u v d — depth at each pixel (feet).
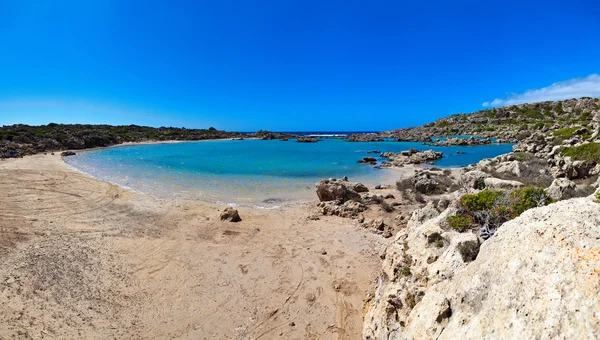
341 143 296.10
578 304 10.43
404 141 305.73
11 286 30.91
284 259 39.01
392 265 25.66
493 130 341.00
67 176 92.48
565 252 12.14
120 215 55.67
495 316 12.73
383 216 55.72
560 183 39.09
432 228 24.11
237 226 51.01
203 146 255.50
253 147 245.24
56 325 26.08
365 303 29.07
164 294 31.45
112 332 25.85
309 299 30.78
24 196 65.41
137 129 374.63
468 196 25.54
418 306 17.75
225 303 30.22
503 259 14.40
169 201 66.28
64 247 40.96
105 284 32.65
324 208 59.41
